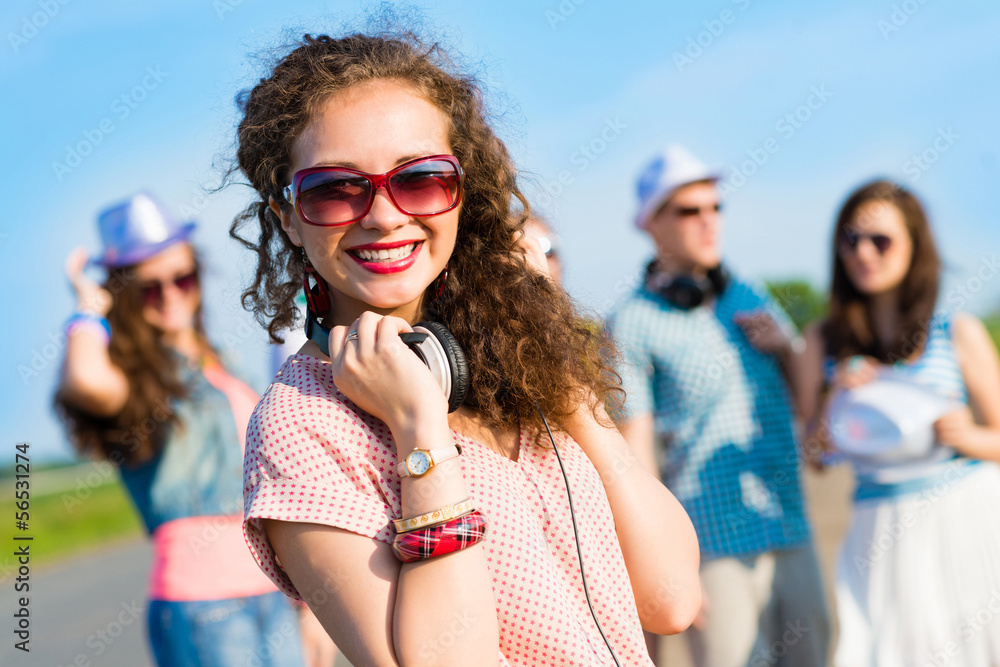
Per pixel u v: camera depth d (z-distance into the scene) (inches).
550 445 55.2
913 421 121.5
